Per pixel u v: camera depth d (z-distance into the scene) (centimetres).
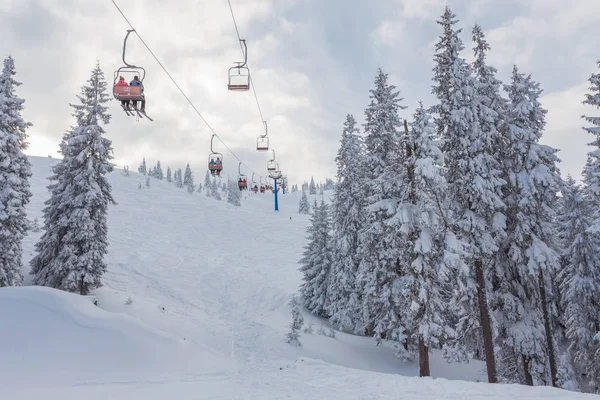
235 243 6700
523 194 1844
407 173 1877
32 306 1670
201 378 1414
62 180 2791
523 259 1855
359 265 2831
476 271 1792
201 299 3700
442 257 1722
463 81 1855
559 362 2636
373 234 2378
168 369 1491
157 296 3406
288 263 5519
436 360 2598
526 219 1838
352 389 1171
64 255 2559
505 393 993
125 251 4981
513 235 1866
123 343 1569
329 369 1520
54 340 1491
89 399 1055
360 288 2886
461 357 2095
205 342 2294
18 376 1241
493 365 1692
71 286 2516
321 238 3550
